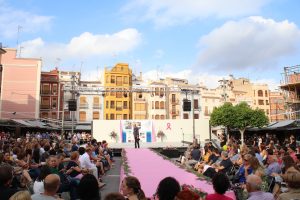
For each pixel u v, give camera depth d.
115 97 75.94
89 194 5.01
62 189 9.80
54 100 67.94
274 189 8.07
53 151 13.31
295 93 44.62
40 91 66.94
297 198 5.35
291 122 40.97
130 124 37.38
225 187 5.54
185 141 35.56
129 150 20.88
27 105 62.06
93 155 16.78
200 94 80.75
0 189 5.98
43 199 5.66
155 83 78.69
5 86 61.84
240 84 89.88
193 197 4.80
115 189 13.51
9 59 62.72
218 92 83.50
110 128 37.16
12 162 10.92
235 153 16.09
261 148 15.08
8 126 43.09
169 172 10.79
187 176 9.80
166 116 78.44
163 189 4.88
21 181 9.52
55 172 9.87
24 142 16.33
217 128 60.00
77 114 71.81
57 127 55.62
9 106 61.41
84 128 65.00
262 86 88.38
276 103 82.44
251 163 9.03
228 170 12.18
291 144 18.08
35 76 63.16
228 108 50.50
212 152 15.08
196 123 37.88
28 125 42.97
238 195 8.06
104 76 77.38
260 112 48.84
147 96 79.12
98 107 74.62
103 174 17.31
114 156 33.12
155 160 14.94
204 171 12.98
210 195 5.59
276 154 13.45
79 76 78.88
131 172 10.82
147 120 37.66
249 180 5.93
